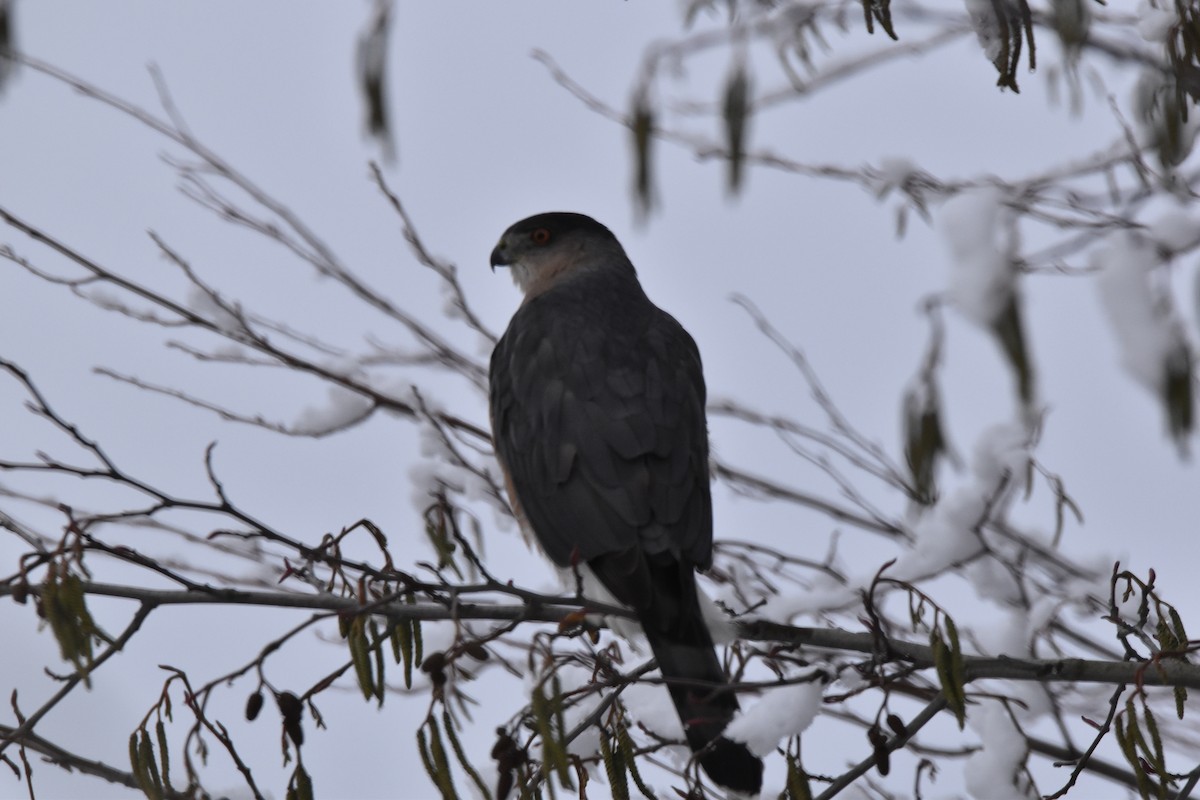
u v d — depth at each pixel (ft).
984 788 28.58
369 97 20.93
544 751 22.31
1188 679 24.77
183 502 24.72
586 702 30.96
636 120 23.62
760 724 25.89
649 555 30.25
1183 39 24.21
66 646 22.38
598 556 30.58
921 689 32.19
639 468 31.50
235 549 36.68
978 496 32.83
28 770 24.75
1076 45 22.49
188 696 23.98
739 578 37.19
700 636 28.32
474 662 34.83
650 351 34.06
